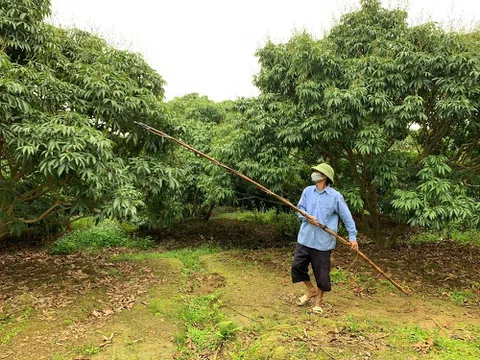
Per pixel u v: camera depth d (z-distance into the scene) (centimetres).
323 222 399
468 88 495
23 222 543
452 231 884
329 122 553
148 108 547
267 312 418
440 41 534
